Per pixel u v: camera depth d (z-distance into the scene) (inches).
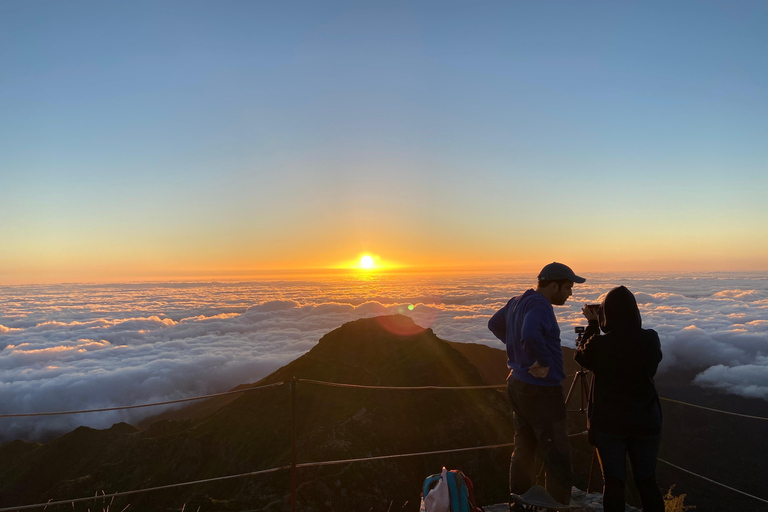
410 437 1298.0
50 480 1935.3
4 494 1878.7
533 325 143.0
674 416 3459.6
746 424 3304.6
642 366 135.3
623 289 143.8
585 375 181.9
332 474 1098.7
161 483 1488.7
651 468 138.9
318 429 1312.7
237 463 1397.6
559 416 147.6
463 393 1466.5
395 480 1140.5
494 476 1245.1
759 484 2561.5
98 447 2037.4
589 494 188.9
